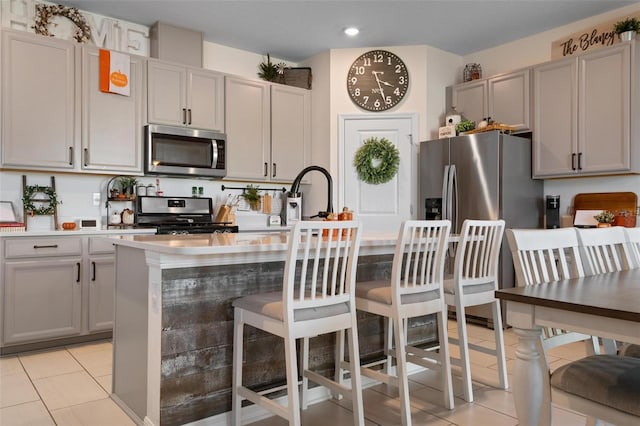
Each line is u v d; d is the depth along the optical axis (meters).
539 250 1.72
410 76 4.82
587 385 1.35
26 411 2.34
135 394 2.23
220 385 2.14
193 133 4.27
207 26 4.35
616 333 1.16
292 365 1.79
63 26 3.92
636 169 3.60
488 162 4.05
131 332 2.29
